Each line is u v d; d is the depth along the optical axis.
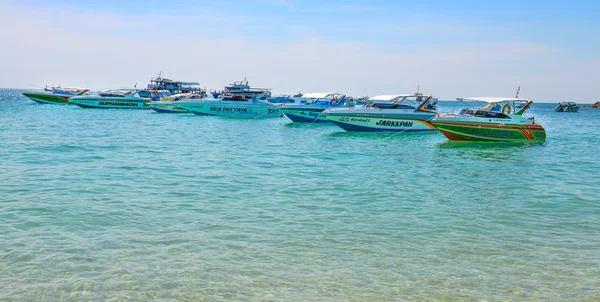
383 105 37.38
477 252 9.39
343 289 7.71
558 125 58.53
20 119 48.88
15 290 7.41
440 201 13.70
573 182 17.09
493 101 30.36
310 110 46.28
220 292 7.52
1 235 9.82
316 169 19.47
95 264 8.43
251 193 14.50
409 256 9.12
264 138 33.47
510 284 7.97
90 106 71.25
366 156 23.97
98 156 21.92
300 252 9.25
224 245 9.55
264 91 69.81
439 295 7.55
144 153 23.52
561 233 10.70
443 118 30.30
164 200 13.32
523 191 15.33
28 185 14.84
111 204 12.64
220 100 54.09
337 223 11.24
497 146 29.34
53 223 10.75
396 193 14.75
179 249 9.27
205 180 16.52
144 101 73.44
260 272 8.28
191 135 34.81
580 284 8.00
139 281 7.81
